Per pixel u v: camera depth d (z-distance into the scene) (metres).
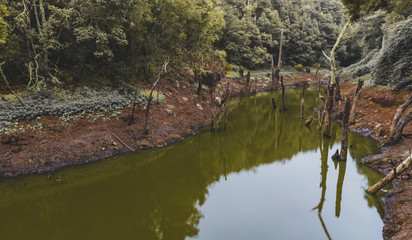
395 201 5.93
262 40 36.84
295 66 40.59
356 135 11.68
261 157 10.73
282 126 14.45
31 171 7.27
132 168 8.34
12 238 5.07
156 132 10.23
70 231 5.37
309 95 24.16
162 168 8.70
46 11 10.62
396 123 9.47
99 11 10.07
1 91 9.39
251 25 34.94
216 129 12.52
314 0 58.16
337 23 57.16
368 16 26.14
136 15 11.80
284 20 42.38
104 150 8.66
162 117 11.27
